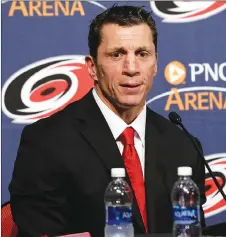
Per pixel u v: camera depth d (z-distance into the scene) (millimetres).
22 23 6809
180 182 5340
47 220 5344
